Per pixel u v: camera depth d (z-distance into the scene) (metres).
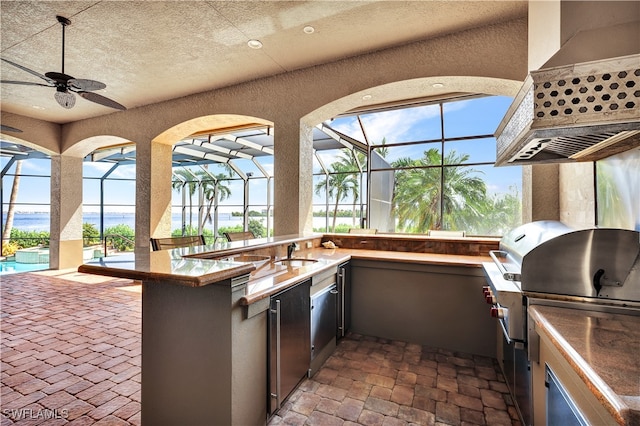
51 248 6.52
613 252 1.36
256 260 2.60
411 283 3.02
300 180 3.95
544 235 1.62
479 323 2.77
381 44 3.31
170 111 4.86
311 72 3.82
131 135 5.27
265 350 1.75
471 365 2.58
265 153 9.33
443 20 2.90
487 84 3.19
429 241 3.43
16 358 2.58
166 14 2.79
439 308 2.92
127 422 1.82
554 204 2.99
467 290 2.82
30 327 3.26
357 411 1.96
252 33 3.10
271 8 2.71
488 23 2.95
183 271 1.39
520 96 1.35
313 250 3.60
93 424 1.80
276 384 1.82
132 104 5.07
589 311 1.38
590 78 1.12
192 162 10.78
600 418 0.89
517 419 1.89
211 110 4.49
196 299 1.54
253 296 1.56
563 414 1.17
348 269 3.18
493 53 2.96
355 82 3.56
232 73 4.00
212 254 2.11
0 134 5.44
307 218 4.12
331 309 2.73
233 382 1.47
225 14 2.79
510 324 1.54
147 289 1.66
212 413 1.51
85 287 4.95
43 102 5.08
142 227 5.14
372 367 2.53
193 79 4.18
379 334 3.14
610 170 1.93
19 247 11.09
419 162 10.20
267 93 4.11
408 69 3.28
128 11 2.74
